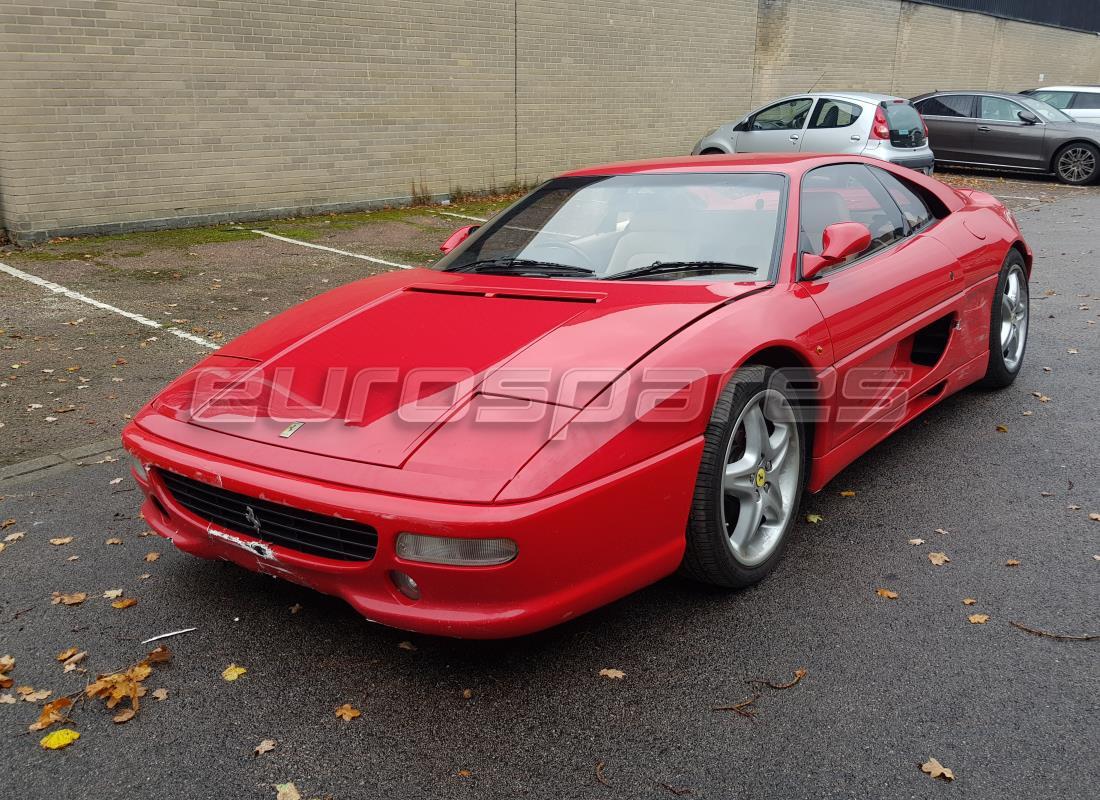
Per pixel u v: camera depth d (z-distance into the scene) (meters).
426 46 11.12
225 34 9.29
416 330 2.82
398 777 2.08
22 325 6.18
